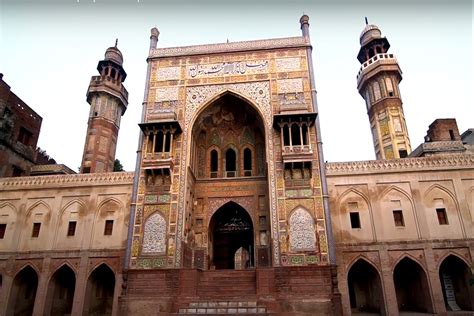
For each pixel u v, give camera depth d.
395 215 14.65
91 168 20.94
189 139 16.03
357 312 14.83
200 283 13.62
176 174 15.38
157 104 16.92
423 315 12.86
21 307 15.86
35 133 22.28
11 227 16.48
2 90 19.55
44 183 17.14
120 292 14.44
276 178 14.82
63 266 15.49
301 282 13.01
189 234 15.67
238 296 12.91
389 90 21.30
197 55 17.86
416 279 14.55
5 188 17.25
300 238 13.74
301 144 14.87
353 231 14.53
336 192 15.22
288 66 16.97
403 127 20.31
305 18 18.14
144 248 14.22
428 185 14.92
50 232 16.12
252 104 16.41
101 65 24.00
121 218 16.00
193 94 16.98
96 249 15.55
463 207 14.41
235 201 17.03
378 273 13.86
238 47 17.78
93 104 22.78
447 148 17.62
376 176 15.28
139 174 15.47
